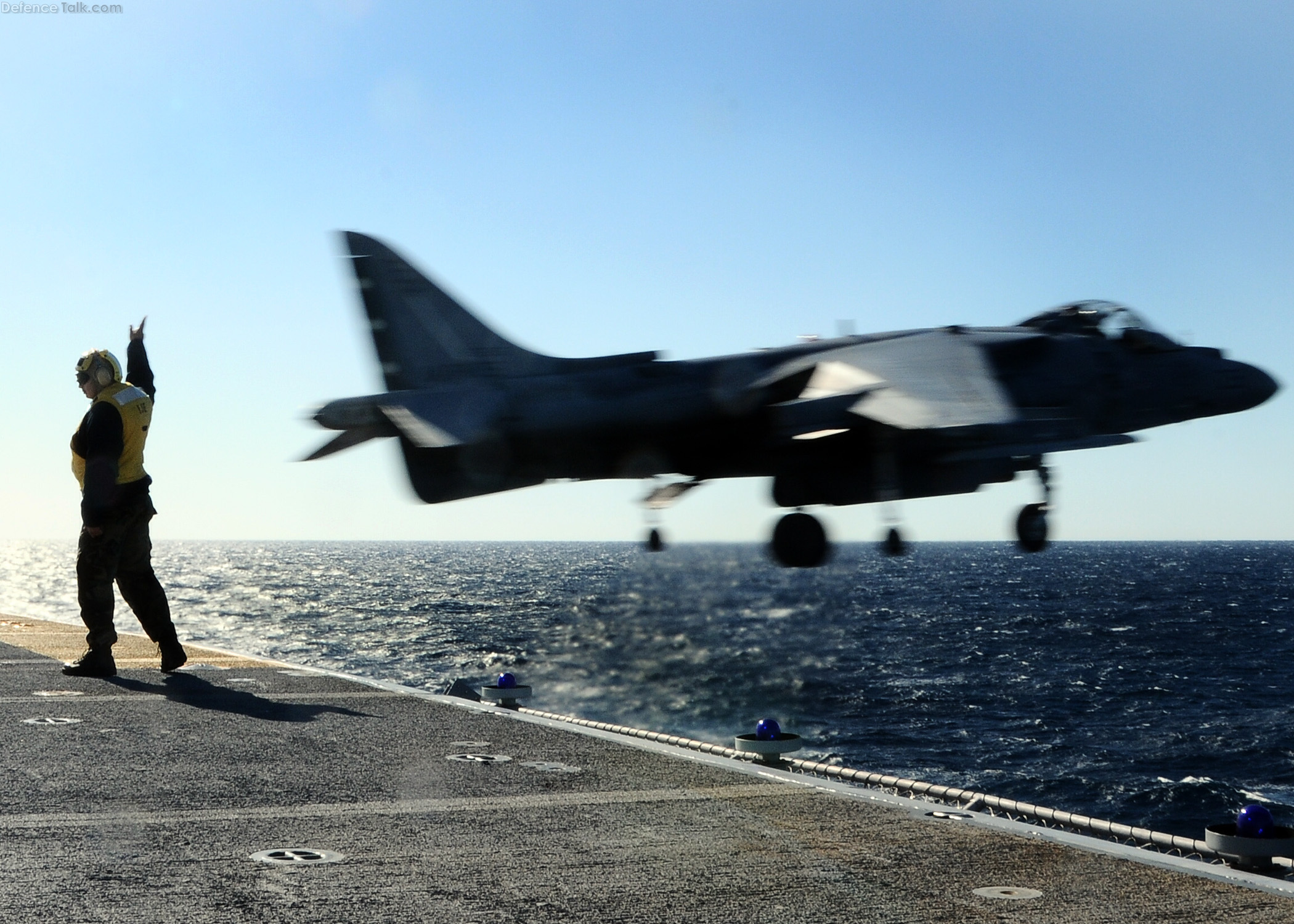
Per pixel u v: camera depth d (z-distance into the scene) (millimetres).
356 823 5285
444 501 15695
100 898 4078
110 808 5492
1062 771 33625
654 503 16078
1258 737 38719
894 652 66312
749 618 98312
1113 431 17719
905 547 15453
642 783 6254
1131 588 148125
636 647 68625
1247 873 4730
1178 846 5152
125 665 11141
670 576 161250
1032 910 4137
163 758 6676
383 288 16422
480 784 6160
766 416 15734
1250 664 60250
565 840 5047
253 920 3865
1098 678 54219
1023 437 14641
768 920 4004
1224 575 195375
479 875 4480
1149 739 38500
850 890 4375
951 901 4242
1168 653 65875
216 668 10969
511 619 92938
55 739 7184
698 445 16062
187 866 4523
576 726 8031
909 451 14969
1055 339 17281
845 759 34719
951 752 36219
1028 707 45062
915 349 16641
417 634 76250
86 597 10078
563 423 15586
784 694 46719
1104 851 4957
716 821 5434
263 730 7660
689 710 41188
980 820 5496
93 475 9766
